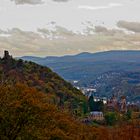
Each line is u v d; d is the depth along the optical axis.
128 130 129.88
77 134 85.56
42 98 58.50
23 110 50.72
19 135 50.59
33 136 51.28
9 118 49.91
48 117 55.25
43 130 53.19
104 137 120.44
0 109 49.97
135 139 124.56
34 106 51.62
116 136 125.00
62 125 78.12
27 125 51.28
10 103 50.19
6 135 49.81
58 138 59.88
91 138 108.31
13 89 53.16
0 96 51.09
